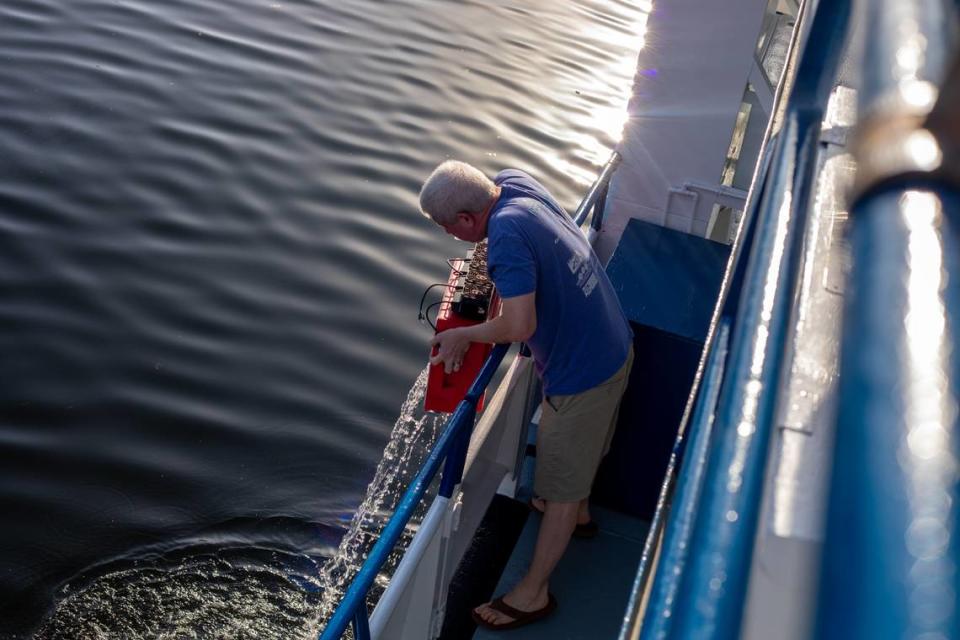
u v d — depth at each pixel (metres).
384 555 2.45
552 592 3.37
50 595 7.59
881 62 0.47
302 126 13.12
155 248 10.74
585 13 18.14
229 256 10.80
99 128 12.43
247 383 9.46
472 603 3.38
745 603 0.55
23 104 12.64
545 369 3.05
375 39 15.74
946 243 0.38
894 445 0.32
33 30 14.35
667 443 3.58
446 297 3.40
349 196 11.94
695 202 4.27
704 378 1.37
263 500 8.46
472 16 17.09
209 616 7.60
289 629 7.55
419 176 12.53
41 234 10.62
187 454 8.75
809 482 1.20
